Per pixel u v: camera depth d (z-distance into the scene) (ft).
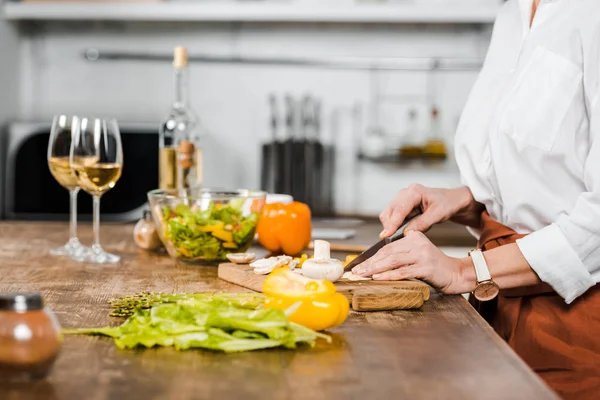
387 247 3.99
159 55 11.66
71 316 3.34
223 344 2.79
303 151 11.42
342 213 11.65
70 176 5.06
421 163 11.61
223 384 2.45
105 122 4.82
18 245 5.44
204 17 10.64
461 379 2.56
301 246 5.14
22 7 10.68
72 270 4.50
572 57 4.38
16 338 2.41
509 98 4.58
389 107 11.61
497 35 5.17
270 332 2.80
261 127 11.71
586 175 4.12
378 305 3.57
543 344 4.23
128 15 10.68
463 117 5.20
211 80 11.68
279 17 10.57
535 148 4.45
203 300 3.00
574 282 4.05
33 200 10.18
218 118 11.72
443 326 3.30
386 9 10.53
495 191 4.87
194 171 5.89
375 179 11.65
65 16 10.72
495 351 2.90
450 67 11.46
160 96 11.73
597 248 4.01
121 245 5.52
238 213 4.63
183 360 2.70
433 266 3.89
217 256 4.65
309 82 11.63
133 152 10.06
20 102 11.60
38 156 10.14
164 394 2.35
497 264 4.02
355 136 11.63
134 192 10.11
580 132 4.39
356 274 3.92
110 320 3.27
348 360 2.75
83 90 11.73
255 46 11.62
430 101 11.59
